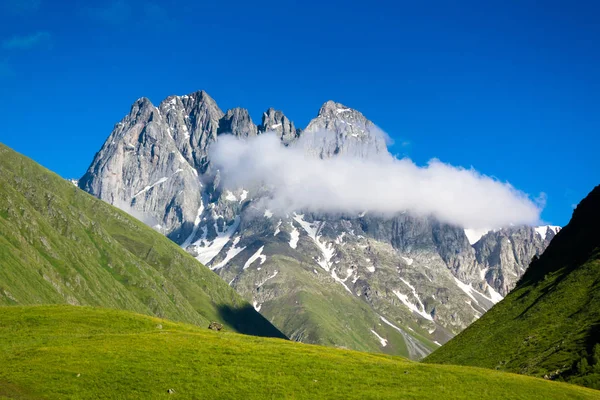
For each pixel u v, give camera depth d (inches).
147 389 2812.5
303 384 3002.0
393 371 3321.9
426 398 2878.9
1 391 2682.1
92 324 3941.9
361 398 2849.4
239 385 2920.8
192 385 2878.9
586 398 3068.4
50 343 3385.8
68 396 2696.9
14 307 4254.4
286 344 4052.7
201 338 3700.8
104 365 3029.0
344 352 4037.9
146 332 3838.6
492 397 2950.3
